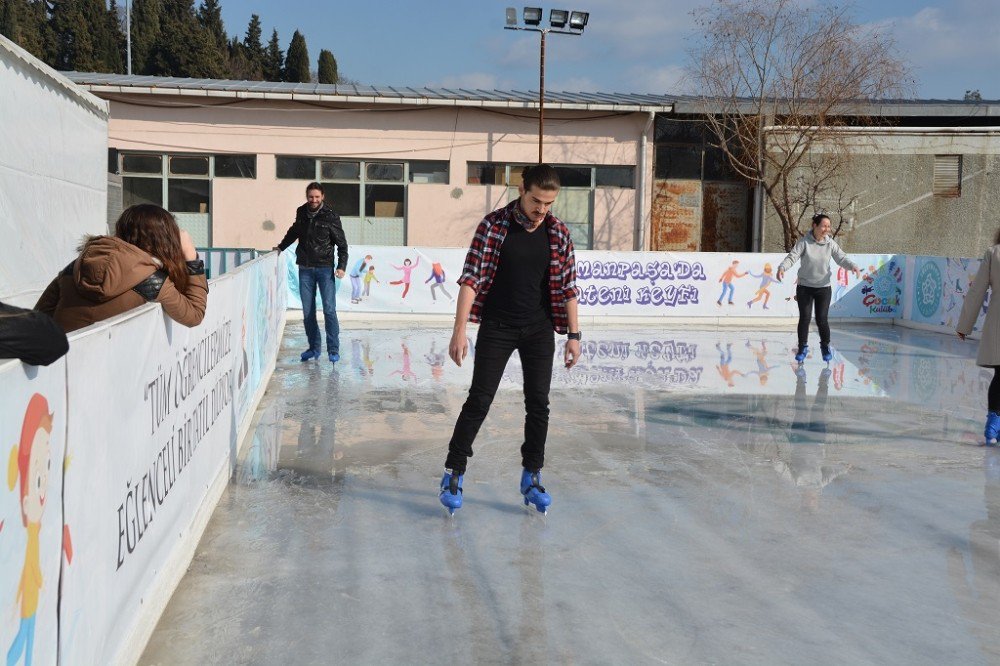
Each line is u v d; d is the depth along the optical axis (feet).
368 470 16.78
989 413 20.01
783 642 9.89
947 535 13.60
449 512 14.20
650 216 69.72
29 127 22.97
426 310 44.73
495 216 13.61
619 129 68.90
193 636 9.74
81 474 6.93
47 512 6.10
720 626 10.28
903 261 48.24
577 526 13.75
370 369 29.01
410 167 68.08
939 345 38.83
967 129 68.33
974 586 11.60
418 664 9.27
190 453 11.92
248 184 66.33
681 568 12.07
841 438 20.16
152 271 10.50
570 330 14.12
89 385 7.15
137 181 65.72
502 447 18.71
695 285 46.52
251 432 19.75
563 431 20.43
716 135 69.36
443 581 11.49
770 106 67.97
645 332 42.37
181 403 11.25
